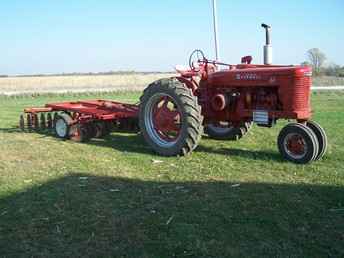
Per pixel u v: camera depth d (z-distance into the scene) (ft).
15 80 184.75
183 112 24.36
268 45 25.90
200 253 12.59
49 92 101.14
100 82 174.19
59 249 13.06
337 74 143.33
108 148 27.78
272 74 23.31
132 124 31.42
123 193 18.11
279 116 23.30
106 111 30.19
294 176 20.47
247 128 30.07
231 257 12.34
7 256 12.67
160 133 26.07
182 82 26.30
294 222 14.74
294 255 12.44
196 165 22.85
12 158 24.64
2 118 46.44
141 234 13.97
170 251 12.77
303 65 23.98
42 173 21.26
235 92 25.20
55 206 16.51
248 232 13.96
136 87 128.36
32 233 14.16
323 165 22.52
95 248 13.07
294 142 22.95
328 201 16.83
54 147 28.07
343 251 12.69
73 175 20.89
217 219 15.06
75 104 33.76
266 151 26.43
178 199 17.25
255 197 17.34
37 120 34.86
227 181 19.72
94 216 15.52
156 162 23.68
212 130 30.78
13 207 16.42
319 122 39.70
